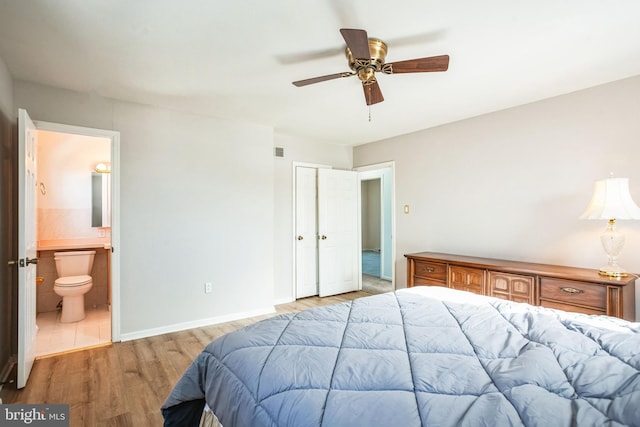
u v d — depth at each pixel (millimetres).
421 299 1912
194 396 1410
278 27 1877
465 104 3139
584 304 2336
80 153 4145
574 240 2791
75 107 2812
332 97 2979
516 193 3174
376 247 9922
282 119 3666
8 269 2443
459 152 3666
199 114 3451
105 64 2330
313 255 4727
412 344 1272
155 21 1812
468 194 3574
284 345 1276
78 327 3373
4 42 2029
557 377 989
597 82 2629
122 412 1938
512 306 1753
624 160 2541
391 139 4508
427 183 4008
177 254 3307
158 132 3215
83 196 4156
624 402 800
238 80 2605
